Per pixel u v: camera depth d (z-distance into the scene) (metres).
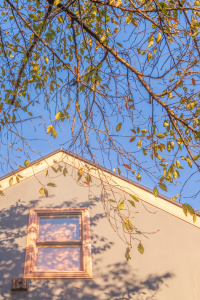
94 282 5.03
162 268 5.32
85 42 3.34
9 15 4.15
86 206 6.17
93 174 6.70
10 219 5.89
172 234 5.84
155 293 4.97
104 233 5.75
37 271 5.21
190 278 5.19
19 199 6.24
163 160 3.39
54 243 5.66
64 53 4.25
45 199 6.25
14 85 4.17
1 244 5.48
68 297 4.80
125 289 4.98
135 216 6.09
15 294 4.79
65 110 3.62
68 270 5.32
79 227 5.96
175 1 3.18
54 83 4.04
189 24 3.02
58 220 6.06
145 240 5.71
